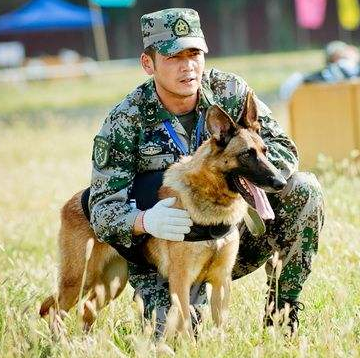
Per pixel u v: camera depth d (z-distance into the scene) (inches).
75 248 421.1
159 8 4446.4
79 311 364.8
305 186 386.0
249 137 372.5
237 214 380.5
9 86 2819.9
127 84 2556.6
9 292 429.4
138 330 376.2
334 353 334.6
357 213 591.8
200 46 378.6
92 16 3041.3
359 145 879.1
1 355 342.3
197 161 375.2
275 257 363.9
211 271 395.9
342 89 877.8
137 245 388.8
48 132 1567.4
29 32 4296.3
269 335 355.3
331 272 446.9
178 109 392.5
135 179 396.5
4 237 649.6
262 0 4399.6
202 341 345.4
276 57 3503.9
